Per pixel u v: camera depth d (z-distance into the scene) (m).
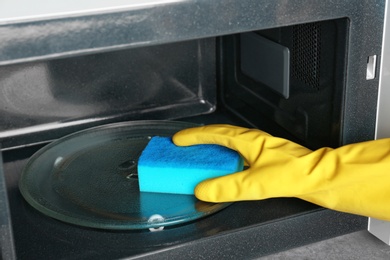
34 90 0.87
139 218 0.68
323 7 0.62
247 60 0.90
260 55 0.86
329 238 0.72
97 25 0.55
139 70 0.93
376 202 0.63
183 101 0.97
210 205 0.70
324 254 0.76
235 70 0.94
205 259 0.65
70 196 0.73
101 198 0.72
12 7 0.54
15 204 0.73
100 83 0.91
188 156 0.73
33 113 0.88
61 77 0.88
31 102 0.87
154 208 0.70
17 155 0.86
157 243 0.64
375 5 0.64
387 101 0.69
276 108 0.85
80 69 0.89
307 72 0.75
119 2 0.56
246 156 0.70
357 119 0.70
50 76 0.87
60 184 0.75
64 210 0.69
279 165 0.66
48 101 0.88
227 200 0.68
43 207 0.70
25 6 0.54
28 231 0.67
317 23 0.71
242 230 0.66
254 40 0.87
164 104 0.96
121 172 0.78
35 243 0.65
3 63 0.53
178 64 0.95
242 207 0.70
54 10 0.54
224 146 0.75
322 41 0.71
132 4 0.55
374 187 0.63
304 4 0.61
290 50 0.79
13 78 0.85
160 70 0.94
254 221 0.67
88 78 0.90
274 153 0.68
